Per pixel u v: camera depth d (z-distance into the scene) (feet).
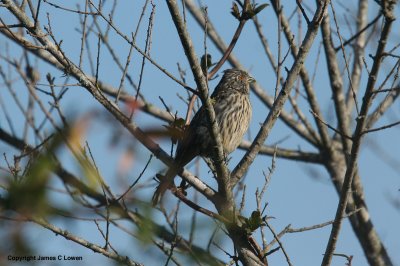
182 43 28.78
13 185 13.24
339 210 32.07
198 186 34.50
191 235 33.45
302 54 34.45
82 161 14.87
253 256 32.83
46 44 31.45
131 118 18.94
